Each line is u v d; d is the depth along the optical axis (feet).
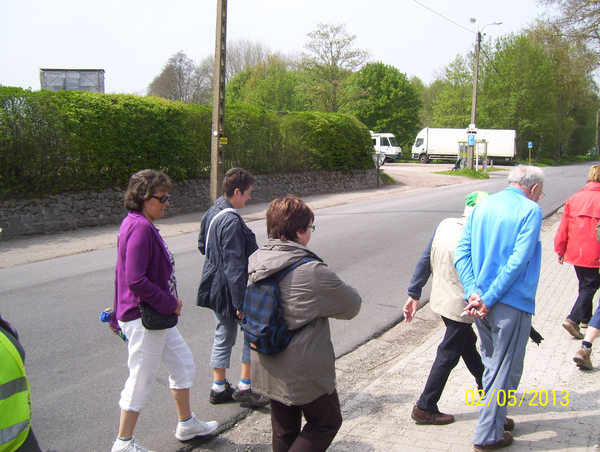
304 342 7.55
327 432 7.90
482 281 8.98
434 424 10.58
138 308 9.07
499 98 159.63
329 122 72.18
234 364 14.56
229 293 11.07
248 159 59.47
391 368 13.89
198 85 134.00
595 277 14.49
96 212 41.34
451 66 175.94
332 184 72.13
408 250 30.32
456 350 10.35
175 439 10.59
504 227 8.91
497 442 9.16
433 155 141.90
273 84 168.96
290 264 7.65
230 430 11.08
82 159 40.93
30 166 37.70
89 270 26.25
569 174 105.09
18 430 5.40
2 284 23.53
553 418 10.32
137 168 44.55
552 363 13.17
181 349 10.03
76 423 11.16
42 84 79.10
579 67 63.82
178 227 41.86
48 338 16.31
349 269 25.63
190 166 50.44
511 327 8.96
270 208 8.26
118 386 12.98
